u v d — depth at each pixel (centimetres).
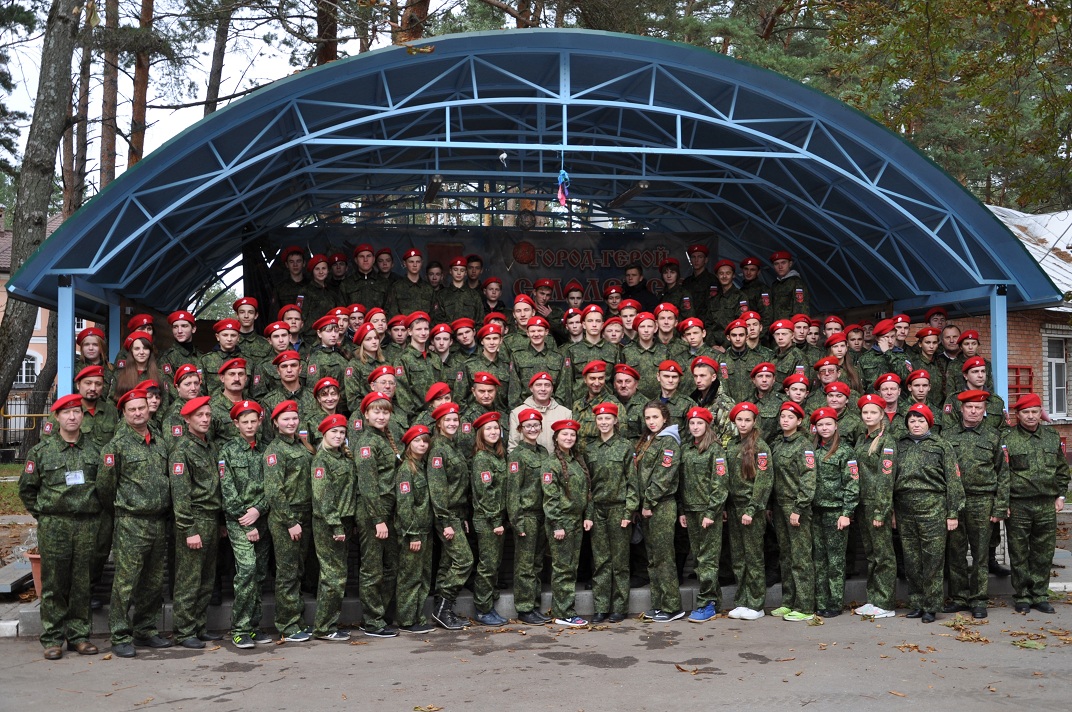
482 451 878
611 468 881
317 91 998
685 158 1277
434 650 782
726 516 928
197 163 1011
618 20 1791
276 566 816
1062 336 2103
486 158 1298
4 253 3591
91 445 789
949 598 941
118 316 1129
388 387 864
